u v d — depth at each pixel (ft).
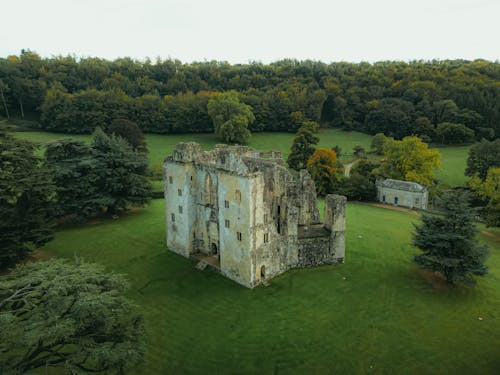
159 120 524.11
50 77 590.14
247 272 162.50
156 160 412.36
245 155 211.82
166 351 124.88
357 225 253.03
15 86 540.11
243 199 155.94
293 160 384.47
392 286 168.14
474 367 118.01
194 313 146.72
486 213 258.57
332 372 116.06
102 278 98.12
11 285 85.66
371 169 364.99
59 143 240.53
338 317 144.05
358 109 600.39
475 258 158.81
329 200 188.03
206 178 183.32
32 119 537.24
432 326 139.03
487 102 507.71
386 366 118.42
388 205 322.75
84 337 90.07
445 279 174.60
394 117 523.70
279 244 174.91
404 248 212.43
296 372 116.06
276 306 150.82
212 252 192.03
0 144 161.89
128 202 253.44
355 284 169.48
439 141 499.51
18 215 172.45
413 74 639.76
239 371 116.37
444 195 169.99
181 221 193.36
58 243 213.66
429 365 118.83
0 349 79.87
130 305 98.58
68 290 87.20
